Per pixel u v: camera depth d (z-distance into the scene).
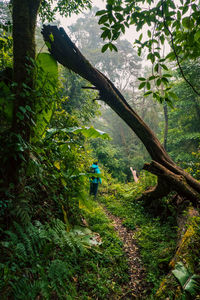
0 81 2.09
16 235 1.77
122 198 6.95
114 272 2.82
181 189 4.12
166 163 4.41
